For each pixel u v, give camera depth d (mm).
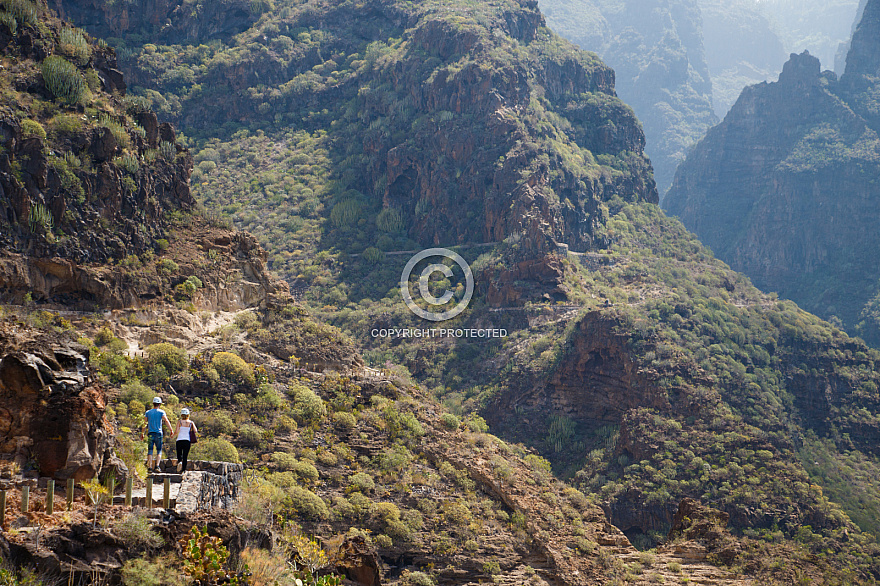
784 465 140750
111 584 27031
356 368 86188
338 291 194625
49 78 78375
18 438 30703
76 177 74500
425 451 79000
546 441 154750
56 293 70125
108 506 30094
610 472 142875
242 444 69250
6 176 68750
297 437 72812
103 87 87312
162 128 92125
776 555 90562
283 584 33031
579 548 76812
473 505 76125
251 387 74312
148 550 28500
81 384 32688
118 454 36000
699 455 142250
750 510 131750
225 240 87500
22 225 69000
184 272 81000
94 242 74188
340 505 67438
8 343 33375
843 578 91062
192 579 28812
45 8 87375
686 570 84875
